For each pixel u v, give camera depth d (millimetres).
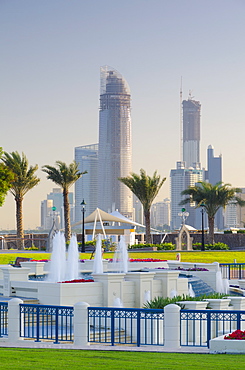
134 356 13352
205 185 74375
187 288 27953
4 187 57344
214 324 21562
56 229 60625
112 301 24562
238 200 74188
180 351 14258
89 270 36156
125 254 47094
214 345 14172
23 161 70688
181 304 21109
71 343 16922
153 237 82875
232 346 14008
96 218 72750
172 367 11820
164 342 15500
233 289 32188
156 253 56906
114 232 75375
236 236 78188
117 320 21719
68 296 23609
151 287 26062
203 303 21219
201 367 11820
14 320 17188
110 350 14398
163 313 15633
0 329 17688
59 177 73375
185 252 58219
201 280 32406
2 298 25109
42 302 24156
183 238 70562
